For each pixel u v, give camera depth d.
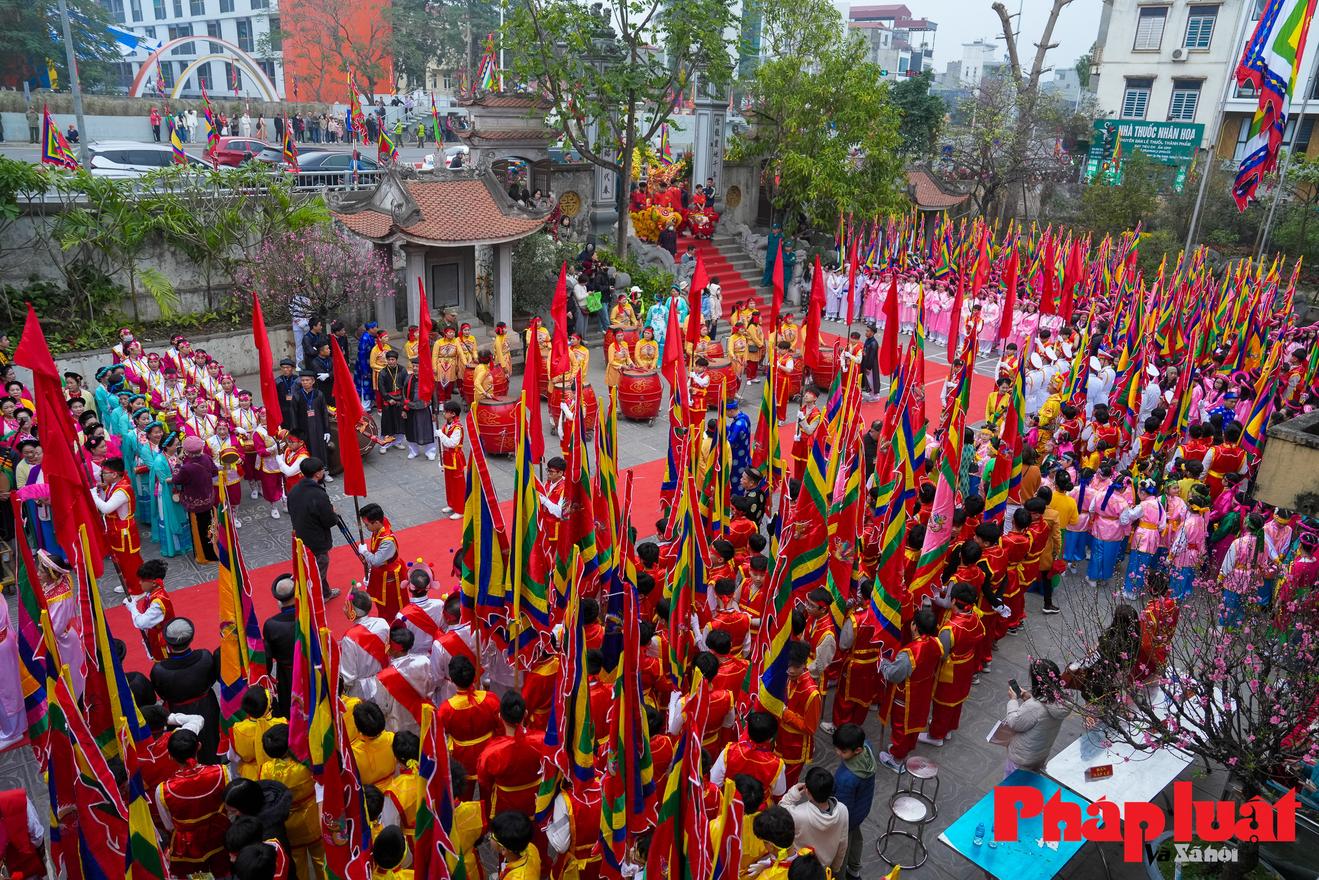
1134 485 13.02
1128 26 43.03
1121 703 7.58
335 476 16.30
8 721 9.20
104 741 7.21
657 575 10.34
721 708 8.02
